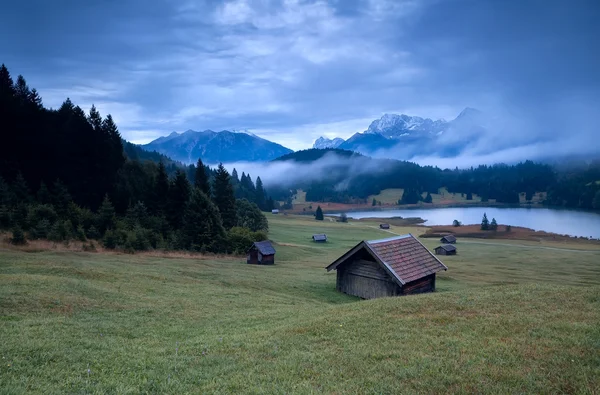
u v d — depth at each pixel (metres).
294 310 22.19
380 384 10.27
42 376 11.20
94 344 14.42
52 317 18.06
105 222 63.47
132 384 10.72
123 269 35.72
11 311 18.16
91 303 21.33
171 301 24.31
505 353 12.20
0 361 12.04
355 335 14.70
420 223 198.75
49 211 57.25
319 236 113.94
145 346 14.50
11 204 57.75
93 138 82.31
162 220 71.19
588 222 199.25
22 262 32.81
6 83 82.81
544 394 9.57
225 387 10.39
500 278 56.00
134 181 88.06
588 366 10.97
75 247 49.78
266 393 9.95
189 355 13.23
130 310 20.88
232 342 14.61
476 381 10.30
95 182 79.00
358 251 33.44
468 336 14.09
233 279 37.03
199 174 99.12
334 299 32.19
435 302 19.78
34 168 73.50
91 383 10.75
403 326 15.59
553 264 81.00
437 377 10.59
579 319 15.92
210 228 69.44
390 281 31.52
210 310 22.53
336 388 10.12
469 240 138.12
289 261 70.81
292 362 12.12
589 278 60.75
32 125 76.94
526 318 16.14
